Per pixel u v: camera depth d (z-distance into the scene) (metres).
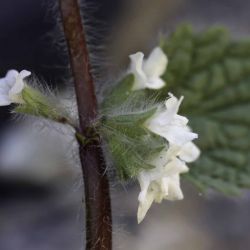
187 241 0.27
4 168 0.32
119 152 0.11
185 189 0.29
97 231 0.11
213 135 0.15
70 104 0.12
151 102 0.11
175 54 0.15
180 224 0.27
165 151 0.11
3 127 0.34
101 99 0.12
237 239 0.27
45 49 0.34
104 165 0.11
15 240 0.29
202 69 0.15
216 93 0.15
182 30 0.15
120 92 0.12
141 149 0.11
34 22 0.35
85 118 0.11
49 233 0.30
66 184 0.31
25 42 0.34
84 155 0.11
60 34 0.14
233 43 0.15
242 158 0.15
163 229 0.27
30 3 0.35
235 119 0.15
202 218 0.28
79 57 0.11
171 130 0.11
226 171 0.15
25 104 0.11
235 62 0.15
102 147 0.11
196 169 0.15
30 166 0.32
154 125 0.11
